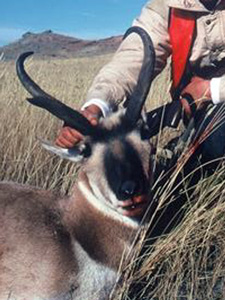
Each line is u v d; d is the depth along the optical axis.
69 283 1.24
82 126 1.22
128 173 1.20
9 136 1.94
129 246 1.28
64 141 1.24
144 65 1.23
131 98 1.23
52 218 1.28
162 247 1.38
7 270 1.24
